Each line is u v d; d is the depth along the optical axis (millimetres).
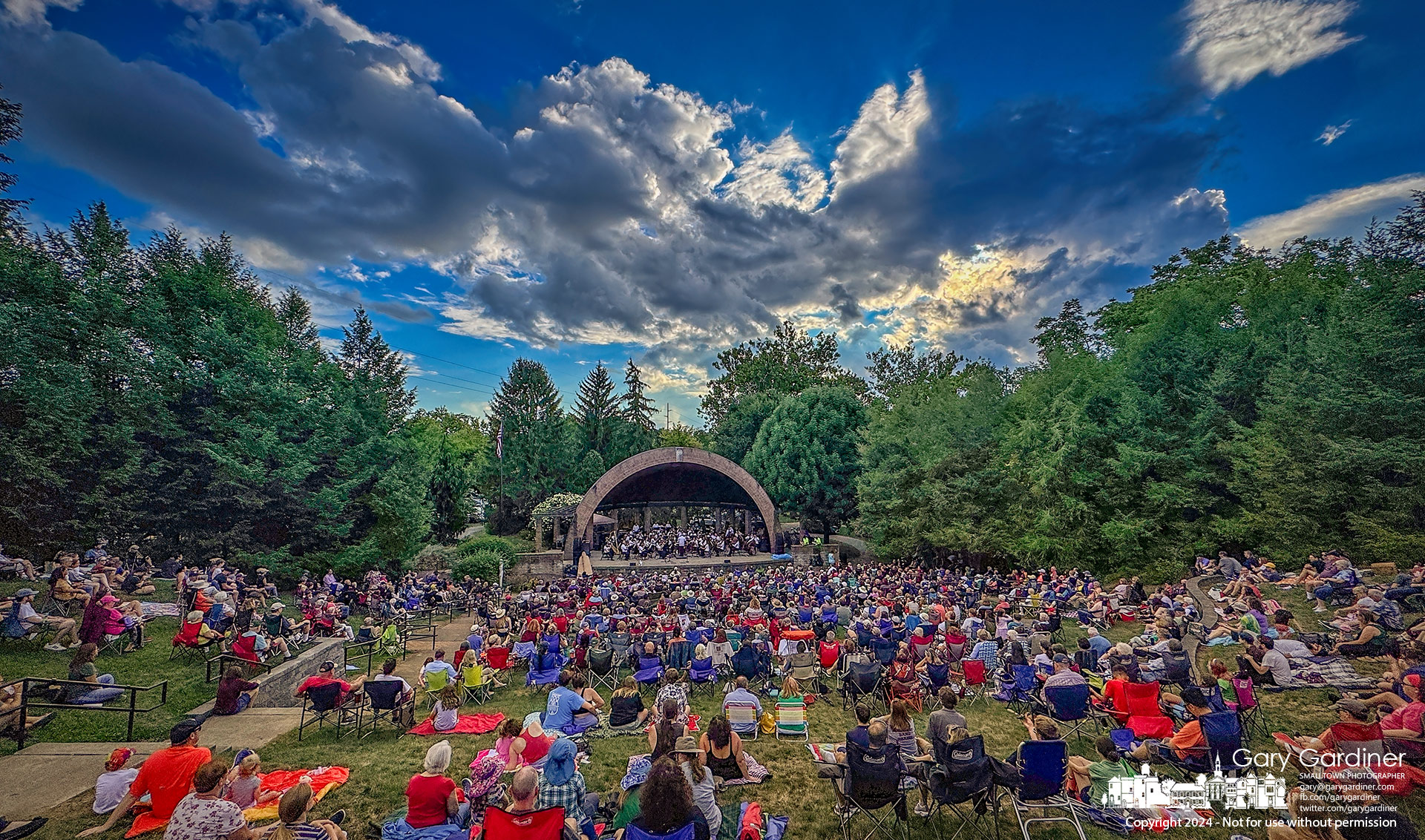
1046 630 18422
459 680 13656
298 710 12602
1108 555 27719
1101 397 29406
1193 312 28672
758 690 14430
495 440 70312
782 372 75938
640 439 74062
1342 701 8125
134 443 24781
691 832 5570
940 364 65250
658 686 13609
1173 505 25984
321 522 29562
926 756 7688
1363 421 20562
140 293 27516
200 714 11875
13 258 22984
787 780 8969
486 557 36344
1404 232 20906
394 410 41688
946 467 34406
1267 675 11789
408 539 33688
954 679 12992
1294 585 18688
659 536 45188
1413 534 19219
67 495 23266
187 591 18453
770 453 51594
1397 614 13883
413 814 6891
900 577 27812
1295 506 21797
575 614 20500
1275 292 27406
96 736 10664
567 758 6766
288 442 30062
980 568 35281
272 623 16844
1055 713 10195
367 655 18312
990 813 7871
